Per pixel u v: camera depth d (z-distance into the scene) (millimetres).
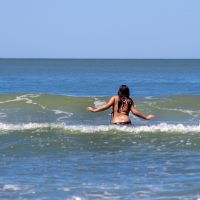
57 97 50875
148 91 86562
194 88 94812
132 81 124125
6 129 29453
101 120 40688
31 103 48656
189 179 17844
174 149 24109
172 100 49344
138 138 26875
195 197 15422
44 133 28359
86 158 22047
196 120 40250
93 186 16938
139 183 17359
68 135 27891
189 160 21453
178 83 114688
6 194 15828
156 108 46156
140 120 39594
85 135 27797
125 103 28875
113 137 27219
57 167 20172
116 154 22984
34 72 193250
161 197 15469
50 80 127125
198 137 27078
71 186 16938
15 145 25062
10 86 100062
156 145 25109
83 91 87062
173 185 17000
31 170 19594
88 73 183000
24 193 15969
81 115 43688
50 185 17062
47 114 44156
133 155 22703
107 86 101750
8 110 45844
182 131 28641
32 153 23219
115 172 19219
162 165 20453
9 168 19969
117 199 15266
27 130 29203
